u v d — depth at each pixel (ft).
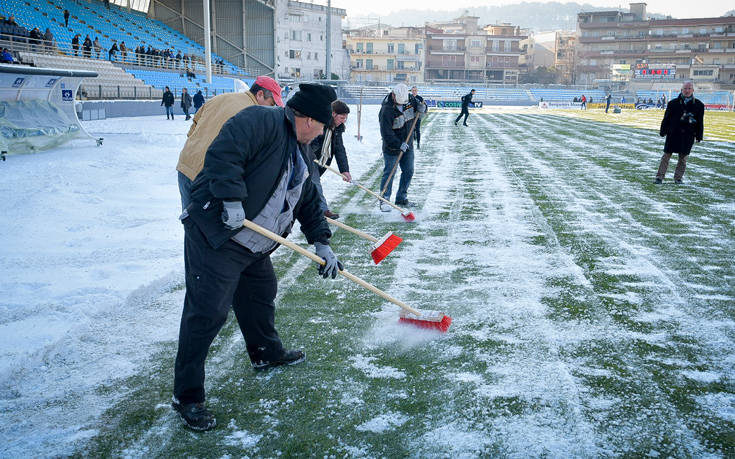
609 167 34.86
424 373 9.37
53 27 93.20
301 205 8.99
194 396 7.94
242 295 9.05
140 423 8.00
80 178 27.58
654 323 11.29
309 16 227.81
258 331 9.27
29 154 36.14
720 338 10.59
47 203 21.63
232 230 7.66
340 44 245.24
